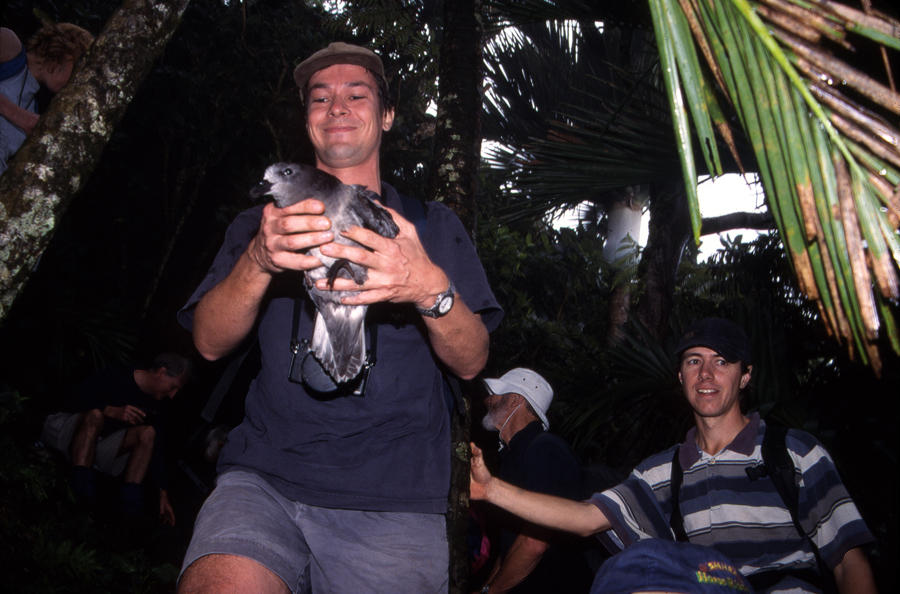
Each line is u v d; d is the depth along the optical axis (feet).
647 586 5.54
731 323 9.82
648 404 17.16
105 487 17.69
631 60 24.84
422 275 5.96
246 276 6.24
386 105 7.85
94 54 6.10
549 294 31.86
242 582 5.76
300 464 6.65
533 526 11.29
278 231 5.68
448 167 8.64
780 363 15.26
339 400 6.65
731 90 4.47
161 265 24.27
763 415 14.48
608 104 15.98
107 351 19.83
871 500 14.24
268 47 25.03
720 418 9.53
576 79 27.20
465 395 7.42
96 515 16.81
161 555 17.25
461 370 6.80
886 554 13.19
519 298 28.12
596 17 18.01
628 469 16.49
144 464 17.51
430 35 13.96
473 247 7.42
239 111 25.34
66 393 18.20
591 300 32.32
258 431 6.90
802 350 17.19
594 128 15.92
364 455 6.70
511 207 18.54
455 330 6.35
